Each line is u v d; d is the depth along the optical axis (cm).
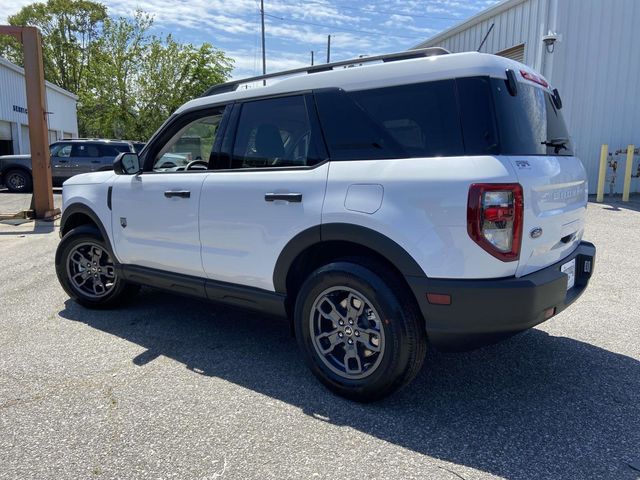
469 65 262
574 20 1074
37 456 238
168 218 374
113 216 418
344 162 289
